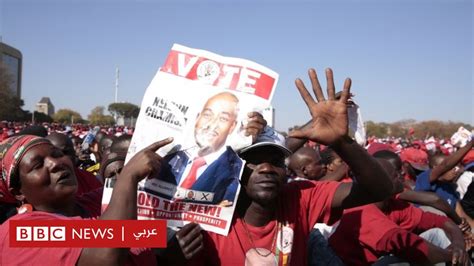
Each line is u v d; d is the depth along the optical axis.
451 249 2.80
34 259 1.66
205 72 2.13
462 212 4.56
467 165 5.94
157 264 2.09
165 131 2.06
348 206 2.27
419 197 3.62
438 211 3.55
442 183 5.13
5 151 1.96
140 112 2.06
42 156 1.95
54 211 1.99
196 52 2.13
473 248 3.92
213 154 2.10
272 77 2.13
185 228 2.04
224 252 2.12
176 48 2.13
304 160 4.54
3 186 2.00
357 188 2.20
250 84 2.13
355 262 2.85
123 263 1.71
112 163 3.01
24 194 1.98
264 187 2.13
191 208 2.12
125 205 1.74
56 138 4.02
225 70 2.14
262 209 2.21
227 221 2.13
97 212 2.29
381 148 4.79
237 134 2.10
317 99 1.97
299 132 1.96
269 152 2.16
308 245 2.81
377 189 2.09
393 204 3.22
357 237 2.81
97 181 3.92
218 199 2.13
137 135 2.04
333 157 4.78
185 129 2.08
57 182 1.96
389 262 2.81
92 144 7.84
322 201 2.33
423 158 6.52
